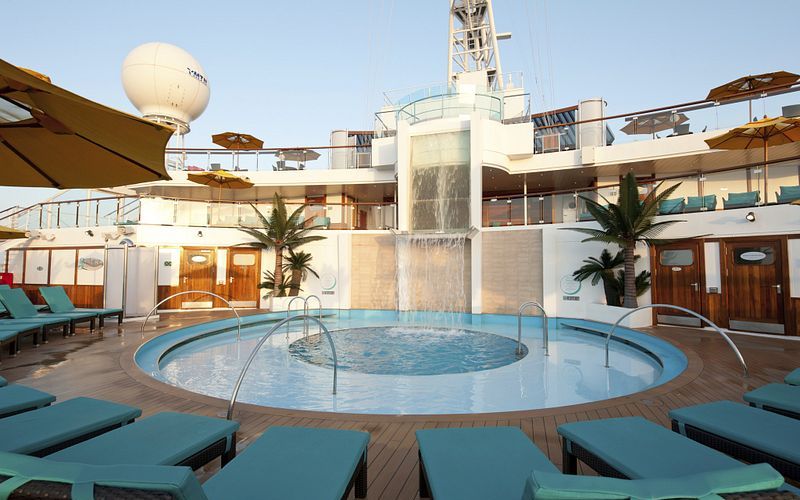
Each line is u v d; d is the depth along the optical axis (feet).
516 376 26.71
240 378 15.90
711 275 38.04
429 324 50.14
